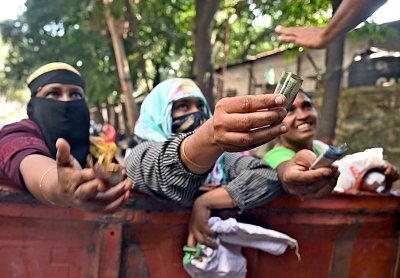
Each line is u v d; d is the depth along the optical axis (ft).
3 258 5.67
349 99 27.91
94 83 42.57
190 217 6.27
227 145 4.43
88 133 8.04
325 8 25.59
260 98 4.19
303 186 6.08
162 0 35.09
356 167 8.04
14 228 5.68
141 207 6.04
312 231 6.88
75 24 40.52
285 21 29.32
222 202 6.16
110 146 8.15
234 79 47.75
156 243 6.23
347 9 7.43
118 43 31.63
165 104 7.49
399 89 25.95
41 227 5.74
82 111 7.89
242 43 42.47
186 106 7.67
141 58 32.73
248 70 43.88
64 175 4.09
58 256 5.82
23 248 5.72
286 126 4.33
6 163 5.67
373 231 7.23
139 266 6.17
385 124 26.20
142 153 6.15
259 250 6.63
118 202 4.21
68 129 7.67
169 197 5.72
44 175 4.90
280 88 4.42
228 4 31.22
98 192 4.07
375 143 26.18
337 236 7.03
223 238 6.25
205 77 25.17
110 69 42.60
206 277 6.28
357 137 26.94
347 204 6.91
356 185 7.29
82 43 41.63
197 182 5.53
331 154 5.64
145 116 7.73
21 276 5.72
